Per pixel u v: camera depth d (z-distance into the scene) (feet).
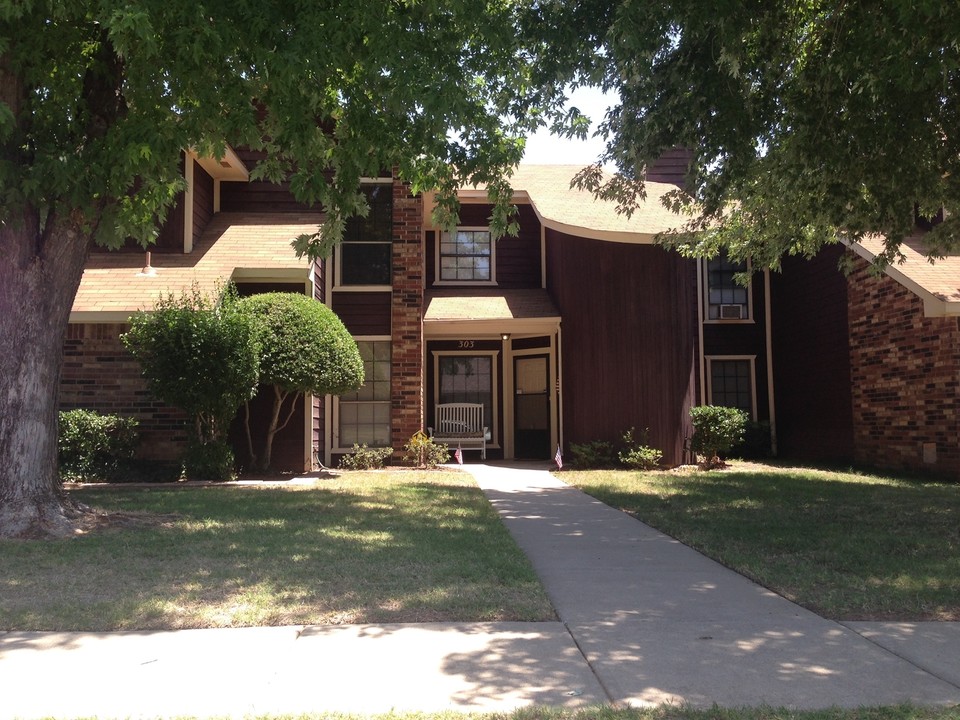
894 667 14.67
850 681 13.94
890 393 48.24
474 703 12.88
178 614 17.48
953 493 38.04
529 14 30.48
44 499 26.61
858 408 51.34
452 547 24.66
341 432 52.85
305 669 14.40
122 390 42.65
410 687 13.57
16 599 18.49
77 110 28.30
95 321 40.47
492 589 19.71
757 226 40.63
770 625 17.30
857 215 34.53
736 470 50.26
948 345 43.57
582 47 30.32
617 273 52.37
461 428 58.75
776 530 28.53
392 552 23.77
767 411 61.98
